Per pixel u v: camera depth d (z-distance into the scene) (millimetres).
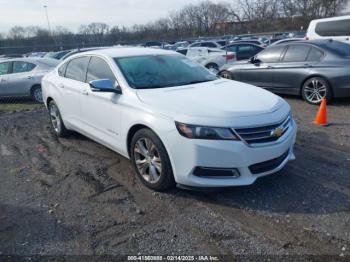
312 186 3857
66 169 4738
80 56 5328
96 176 4441
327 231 3051
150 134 3719
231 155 3332
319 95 7832
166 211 3508
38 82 10594
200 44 22812
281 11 56688
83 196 3932
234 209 3479
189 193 3826
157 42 30562
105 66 4656
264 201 3592
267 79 8930
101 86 4160
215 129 3330
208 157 3352
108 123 4441
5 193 4113
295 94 8414
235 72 9758
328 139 5445
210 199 3686
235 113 3441
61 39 32562
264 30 54938
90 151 5402
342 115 6871
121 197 3844
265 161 3506
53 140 6133
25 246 3064
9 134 6797
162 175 3699
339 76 7430
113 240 3088
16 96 10812
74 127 5512
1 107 10164
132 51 4969
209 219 3330
